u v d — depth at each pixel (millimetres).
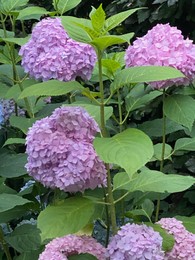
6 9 1284
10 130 1409
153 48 905
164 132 1019
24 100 1296
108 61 869
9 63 1306
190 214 1778
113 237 816
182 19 2061
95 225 1221
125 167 680
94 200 857
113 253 799
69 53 1013
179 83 914
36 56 1036
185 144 1054
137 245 776
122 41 739
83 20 799
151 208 1069
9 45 1343
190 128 898
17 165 1088
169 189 815
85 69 1030
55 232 746
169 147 1081
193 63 904
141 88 1020
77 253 853
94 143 724
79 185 770
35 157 772
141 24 2152
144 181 845
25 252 1025
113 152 700
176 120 905
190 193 1760
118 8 2246
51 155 765
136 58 917
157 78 725
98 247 857
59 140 771
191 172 1812
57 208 775
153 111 1819
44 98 1325
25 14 1257
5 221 1072
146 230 810
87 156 760
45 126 787
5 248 1092
